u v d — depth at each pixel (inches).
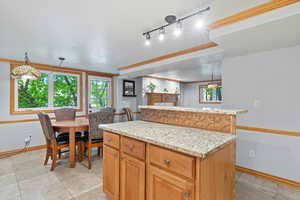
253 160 97.1
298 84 82.6
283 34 67.4
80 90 178.9
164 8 61.5
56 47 105.3
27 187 81.0
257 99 96.1
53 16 67.1
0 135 128.2
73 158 105.6
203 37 90.1
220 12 63.2
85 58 133.1
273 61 90.2
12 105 134.3
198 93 315.3
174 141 45.6
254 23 59.9
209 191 41.5
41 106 151.6
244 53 97.3
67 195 74.5
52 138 100.7
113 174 64.6
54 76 160.6
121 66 167.2
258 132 95.7
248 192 77.9
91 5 59.2
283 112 87.3
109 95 208.2
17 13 64.2
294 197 73.9
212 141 45.7
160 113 77.7
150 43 99.5
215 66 169.3
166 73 217.6
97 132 107.0
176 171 42.2
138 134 54.2
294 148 84.0
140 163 52.8
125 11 63.6
